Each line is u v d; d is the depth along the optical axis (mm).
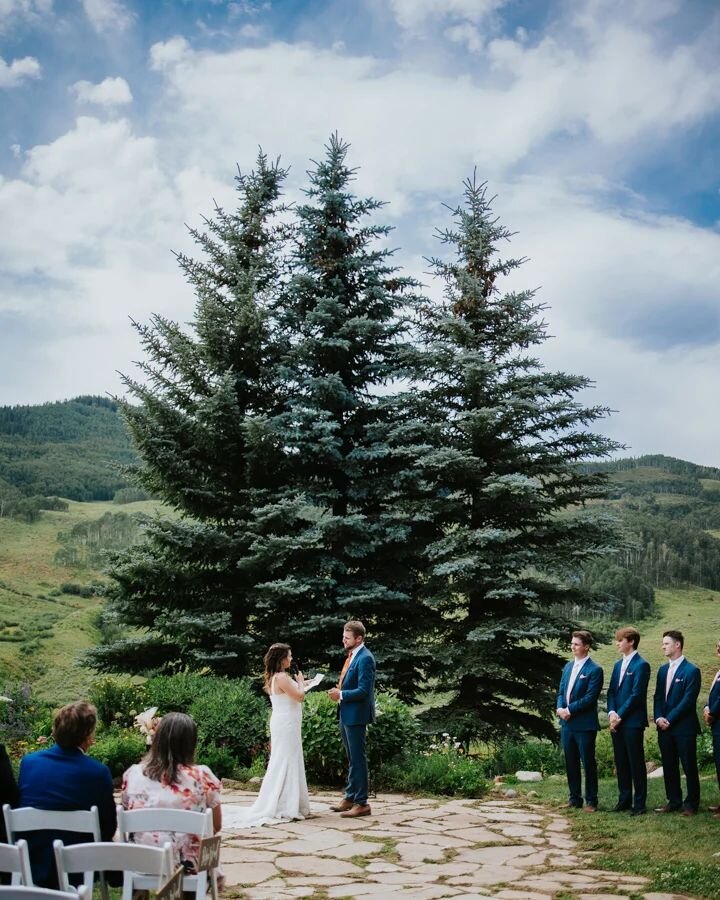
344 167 22047
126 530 168250
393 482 20031
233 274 21156
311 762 12383
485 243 21203
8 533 165375
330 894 6625
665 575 128375
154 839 5254
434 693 19750
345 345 19984
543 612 19219
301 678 10188
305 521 19891
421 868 7520
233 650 18562
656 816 9625
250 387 20859
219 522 20641
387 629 20234
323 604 19094
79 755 5320
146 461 20000
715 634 86250
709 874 7129
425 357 20109
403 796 11609
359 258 21406
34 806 5121
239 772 12805
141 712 14258
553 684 19250
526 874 7316
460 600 19688
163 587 19562
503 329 20953
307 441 19844
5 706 14844
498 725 18656
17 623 105000
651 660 68125
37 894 3279
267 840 8617
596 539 19641
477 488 20031
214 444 20078
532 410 19375
